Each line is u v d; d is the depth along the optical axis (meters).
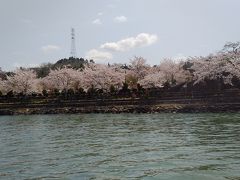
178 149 22.19
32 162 19.58
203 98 57.41
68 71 91.31
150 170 16.67
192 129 32.44
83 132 34.06
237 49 63.56
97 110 62.81
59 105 70.62
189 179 14.85
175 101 59.44
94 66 92.31
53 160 19.97
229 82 59.12
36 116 61.59
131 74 86.69
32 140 29.44
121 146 24.33
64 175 16.22
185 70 80.69
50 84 95.31
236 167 16.61
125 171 16.66
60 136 31.58
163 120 43.00
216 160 18.33
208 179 14.74
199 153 20.52
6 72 123.56
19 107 73.62
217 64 61.69
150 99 62.47
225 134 28.06
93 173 16.45
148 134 30.34
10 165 18.91
